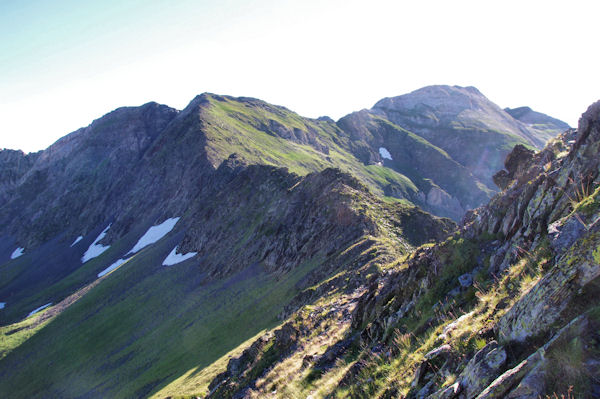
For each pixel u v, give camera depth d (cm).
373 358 1349
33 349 10669
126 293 11950
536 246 1116
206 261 10969
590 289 621
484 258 1392
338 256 5575
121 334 9350
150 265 13438
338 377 1441
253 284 7719
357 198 7494
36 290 18988
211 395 3002
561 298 651
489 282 1204
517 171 2134
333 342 2100
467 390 703
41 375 9025
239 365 3141
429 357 925
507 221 1429
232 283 8425
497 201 1548
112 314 10744
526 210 1334
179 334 7488
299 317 3031
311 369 1842
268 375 2325
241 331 5788
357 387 1216
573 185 1159
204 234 12644
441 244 1633
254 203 11938
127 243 19238
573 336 568
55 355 9719
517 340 702
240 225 11319
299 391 1659
